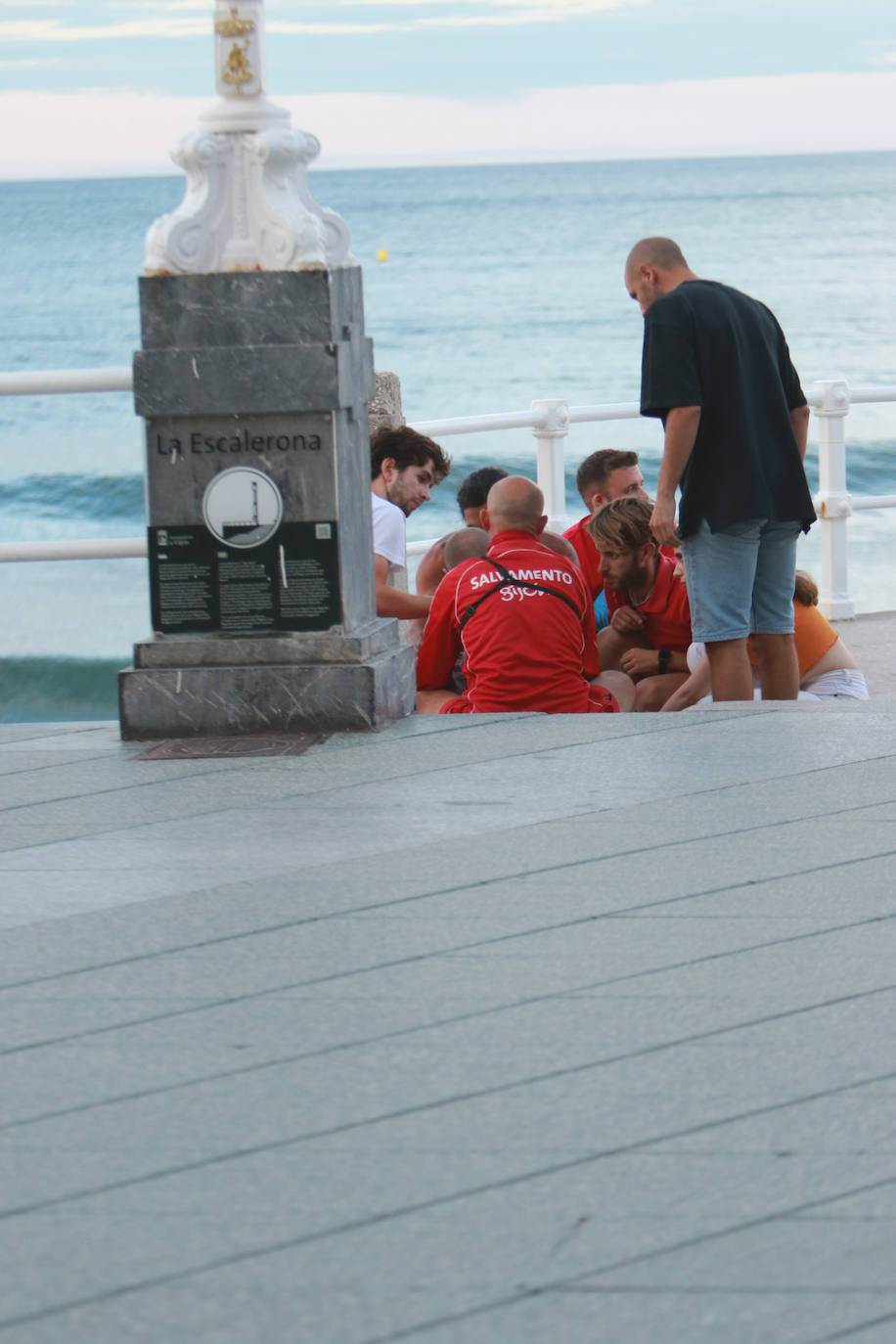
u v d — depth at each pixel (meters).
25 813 9.23
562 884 7.76
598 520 14.98
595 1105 5.58
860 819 8.56
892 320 119.44
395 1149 5.33
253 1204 5.02
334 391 10.10
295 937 7.22
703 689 13.80
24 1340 4.35
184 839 8.66
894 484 59.62
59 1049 6.18
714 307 12.79
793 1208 4.90
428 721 10.92
